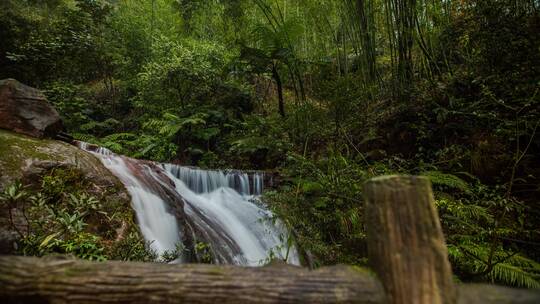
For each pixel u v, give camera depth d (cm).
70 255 110
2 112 342
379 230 96
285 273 98
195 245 325
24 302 95
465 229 314
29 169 278
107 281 95
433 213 93
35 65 727
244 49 746
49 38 741
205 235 359
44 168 288
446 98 505
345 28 713
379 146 548
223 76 845
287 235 343
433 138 494
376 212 98
